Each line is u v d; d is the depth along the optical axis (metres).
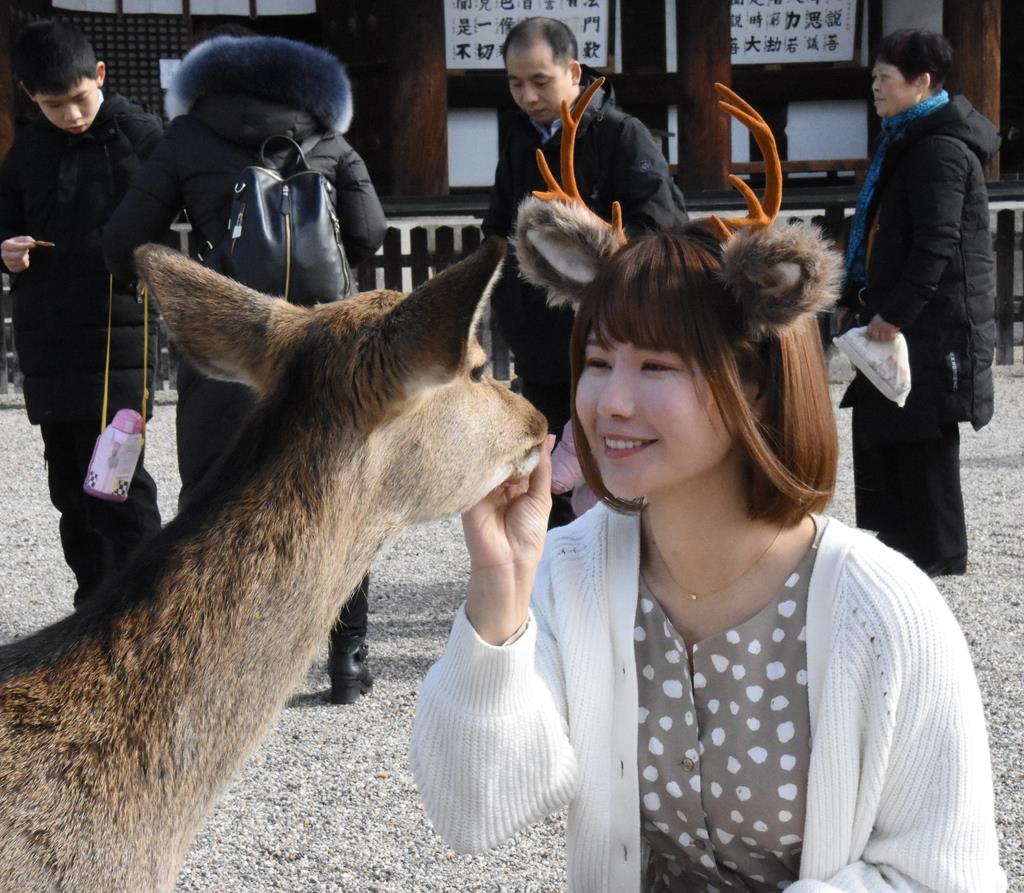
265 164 4.46
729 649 2.01
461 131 16.53
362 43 16.05
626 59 16.62
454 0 16.20
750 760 2.00
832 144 17.02
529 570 2.04
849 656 1.92
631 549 2.11
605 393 1.97
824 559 1.98
